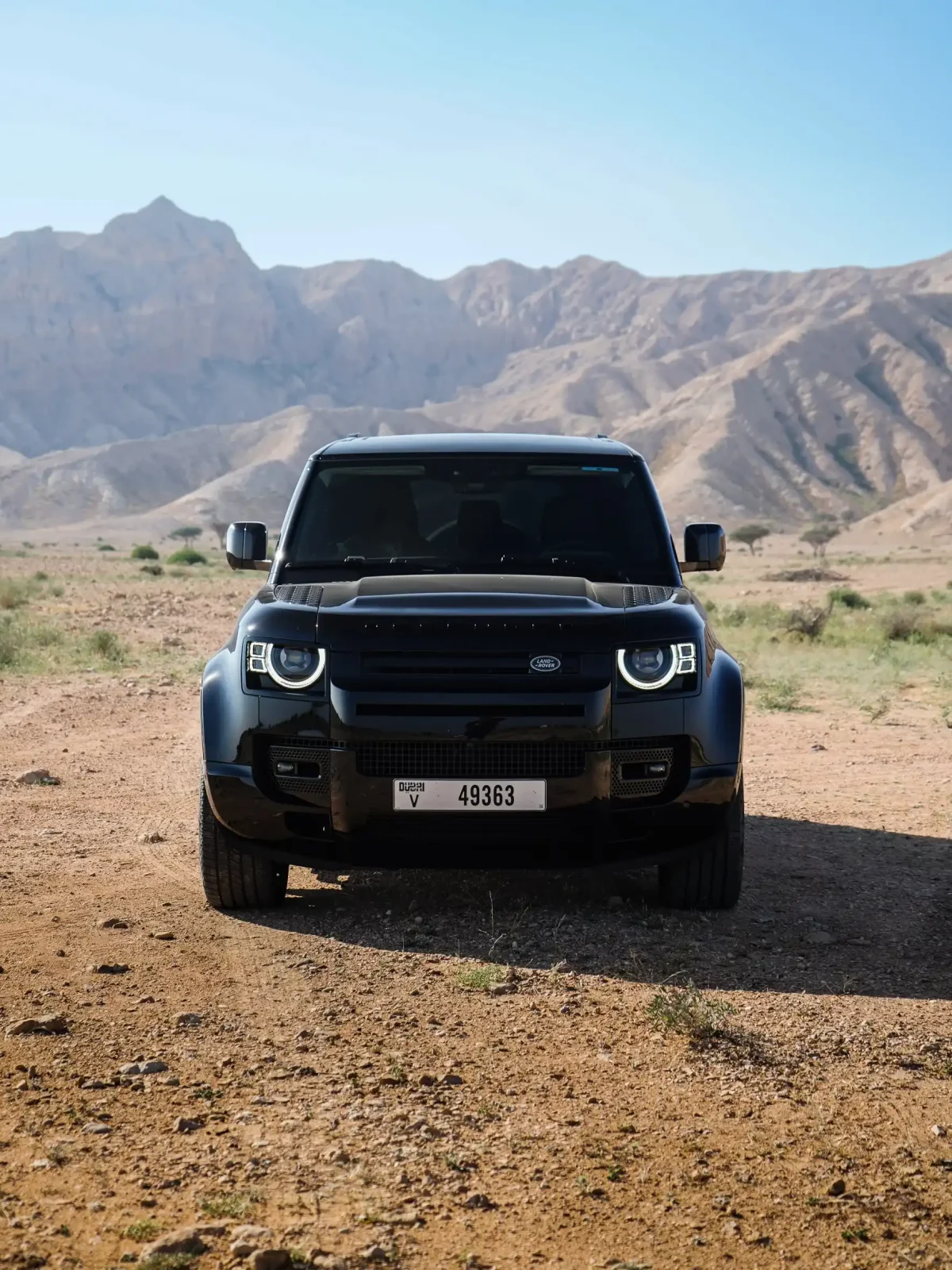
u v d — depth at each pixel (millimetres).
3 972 4676
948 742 11047
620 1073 3742
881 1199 2957
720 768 5098
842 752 10523
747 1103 3521
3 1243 2686
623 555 5949
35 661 16438
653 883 6145
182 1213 2859
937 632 25016
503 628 4980
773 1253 2717
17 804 8008
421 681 4930
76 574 54812
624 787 5031
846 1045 3984
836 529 161000
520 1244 2744
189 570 65812
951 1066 3812
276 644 5105
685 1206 2916
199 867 6441
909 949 5086
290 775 5102
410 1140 3260
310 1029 4094
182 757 9930
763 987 4586
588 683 4945
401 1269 2627
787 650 21234
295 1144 3229
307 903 5742
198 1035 4039
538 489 6203
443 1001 4383
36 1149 3178
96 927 5289
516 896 5863
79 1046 3928
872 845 7113
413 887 6059
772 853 6875
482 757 4953
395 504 6148
